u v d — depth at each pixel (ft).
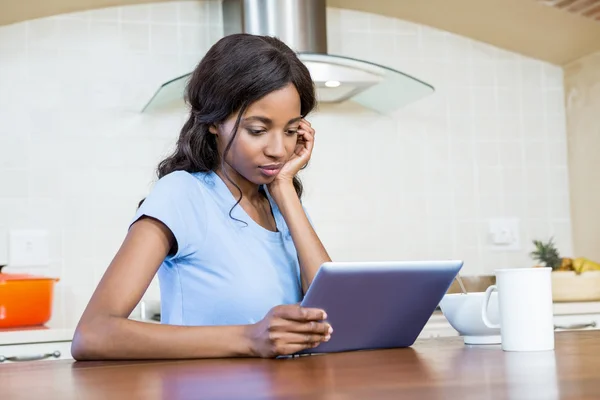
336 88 9.73
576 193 11.41
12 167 9.55
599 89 11.02
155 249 4.56
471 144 11.21
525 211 11.34
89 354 4.08
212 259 4.86
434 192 11.01
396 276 4.03
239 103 4.78
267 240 5.09
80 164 9.77
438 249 10.96
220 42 4.91
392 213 10.82
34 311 8.36
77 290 9.64
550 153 11.47
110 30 9.96
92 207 9.77
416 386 2.76
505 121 11.36
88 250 9.71
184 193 4.82
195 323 4.83
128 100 9.96
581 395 2.41
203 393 2.74
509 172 11.32
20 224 9.52
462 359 3.63
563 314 9.45
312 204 10.55
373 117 10.85
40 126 9.66
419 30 11.14
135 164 9.91
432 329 9.06
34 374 3.55
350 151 10.73
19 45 9.66
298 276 5.17
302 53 8.93
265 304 4.89
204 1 10.30
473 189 11.17
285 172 5.31
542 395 2.45
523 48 11.43
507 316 3.96
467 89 11.27
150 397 2.69
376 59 10.95
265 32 9.66
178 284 4.87
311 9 9.80
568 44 11.17
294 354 4.10
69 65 9.80
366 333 4.24
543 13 10.51
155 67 10.08
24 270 9.48
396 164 10.89
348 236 10.64
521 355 3.72
